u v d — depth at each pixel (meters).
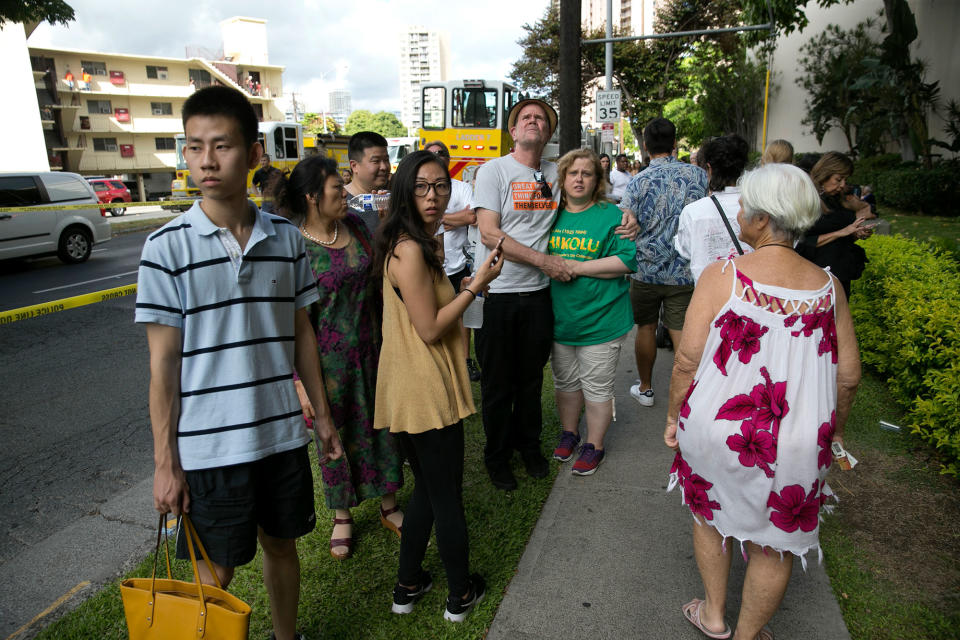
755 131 26.58
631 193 4.07
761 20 16.48
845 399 2.05
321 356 2.75
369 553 2.93
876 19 19.69
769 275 1.89
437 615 2.49
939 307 3.90
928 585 2.53
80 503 3.62
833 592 2.52
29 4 11.29
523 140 3.33
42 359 6.55
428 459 2.33
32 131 31.72
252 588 2.69
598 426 3.56
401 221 2.32
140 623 1.71
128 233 18.30
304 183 2.67
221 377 1.77
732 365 1.91
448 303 2.42
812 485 1.87
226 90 1.71
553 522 3.10
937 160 16.25
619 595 2.56
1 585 2.81
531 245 3.41
